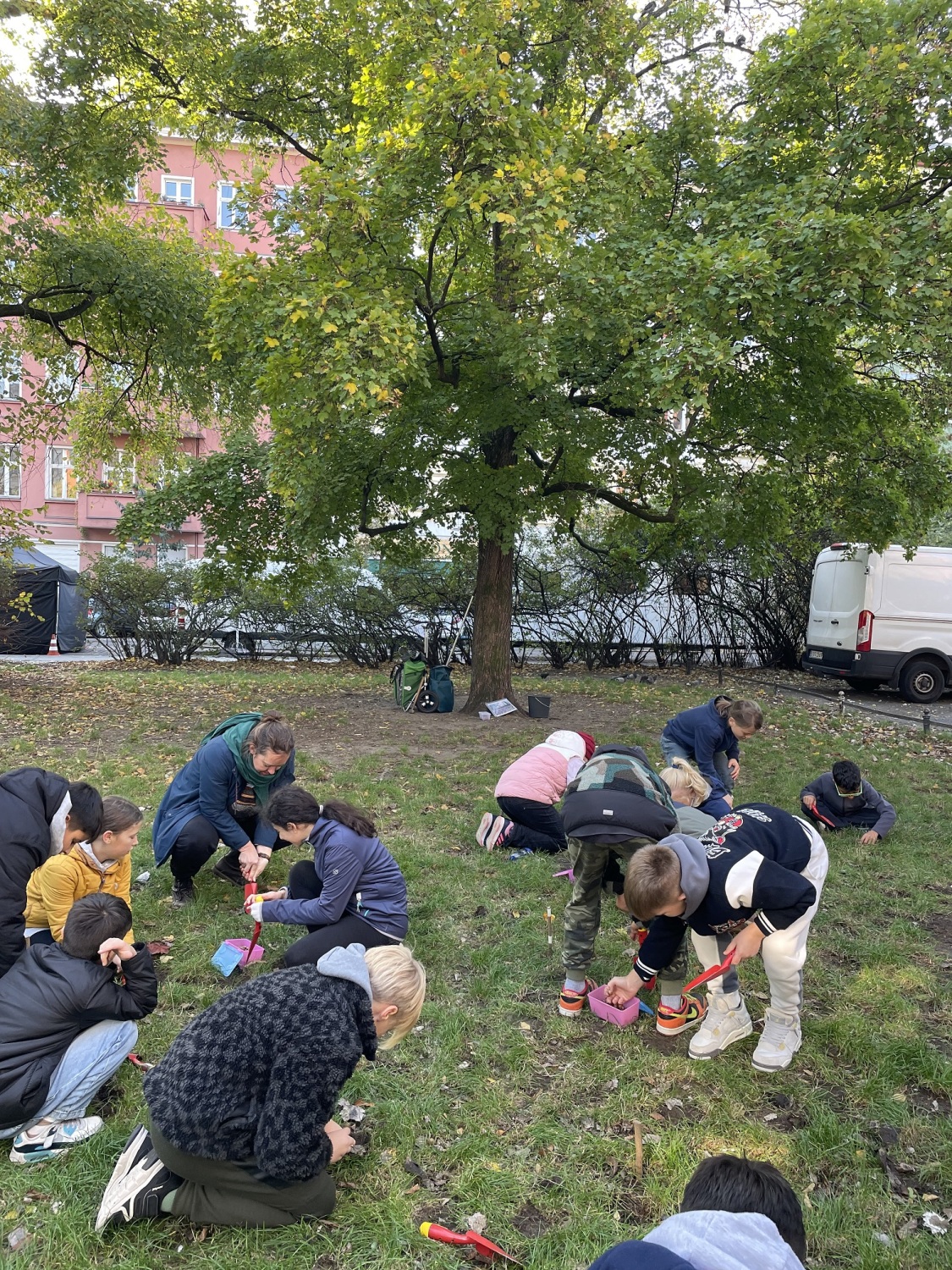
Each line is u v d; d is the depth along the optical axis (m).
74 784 3.42
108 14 10.22
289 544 11.37
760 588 17.38
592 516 16.84
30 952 2.94
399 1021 2.61
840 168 8.61
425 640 16.66
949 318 7.16
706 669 17.52
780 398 10.05
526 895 5.03
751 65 9.17
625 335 8.19
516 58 9.45
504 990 3.94
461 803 6.86
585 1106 3.14
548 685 14.19
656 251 7.80
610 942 4.41
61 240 11.52
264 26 11.34
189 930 4.43
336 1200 2.62
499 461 10.48
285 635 18.19
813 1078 3.36
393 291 7.44
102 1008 2.85
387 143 7.41
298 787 3.75
